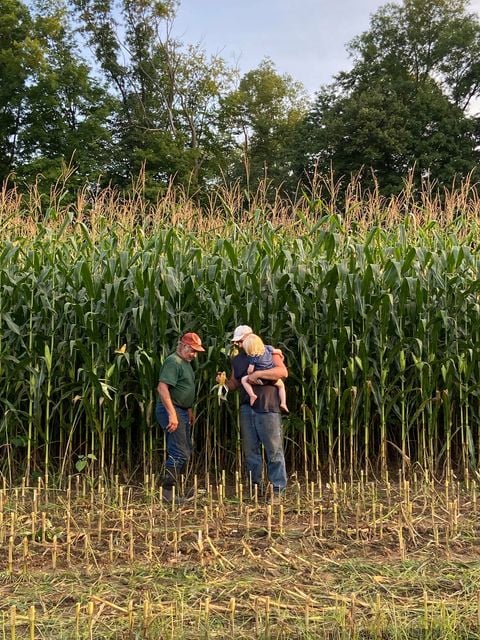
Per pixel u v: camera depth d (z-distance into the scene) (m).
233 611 3.50
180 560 4.55
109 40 32.66
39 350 6.80
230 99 32.50
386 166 27.67
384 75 33.34
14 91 25.22
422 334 6.61
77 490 6.09
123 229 7.66
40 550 4.74
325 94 33.56
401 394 6.59
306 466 6.54
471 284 6.71
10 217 7.70
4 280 6.79
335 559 4.57
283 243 7.25
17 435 6.80
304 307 6.68
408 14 35.56
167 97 32.38
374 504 5.43
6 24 25.83
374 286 6.75
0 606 3.85
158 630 3.46
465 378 6.77
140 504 5.91
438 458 6.76
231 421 6.93
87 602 3.88
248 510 5.28
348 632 3.46
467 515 5.58
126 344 6.73
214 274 6.76
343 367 6.88
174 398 6.07
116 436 6.68
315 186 7.68
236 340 6.01
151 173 26.36
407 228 7.95
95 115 26.27
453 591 4.06
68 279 6.80
